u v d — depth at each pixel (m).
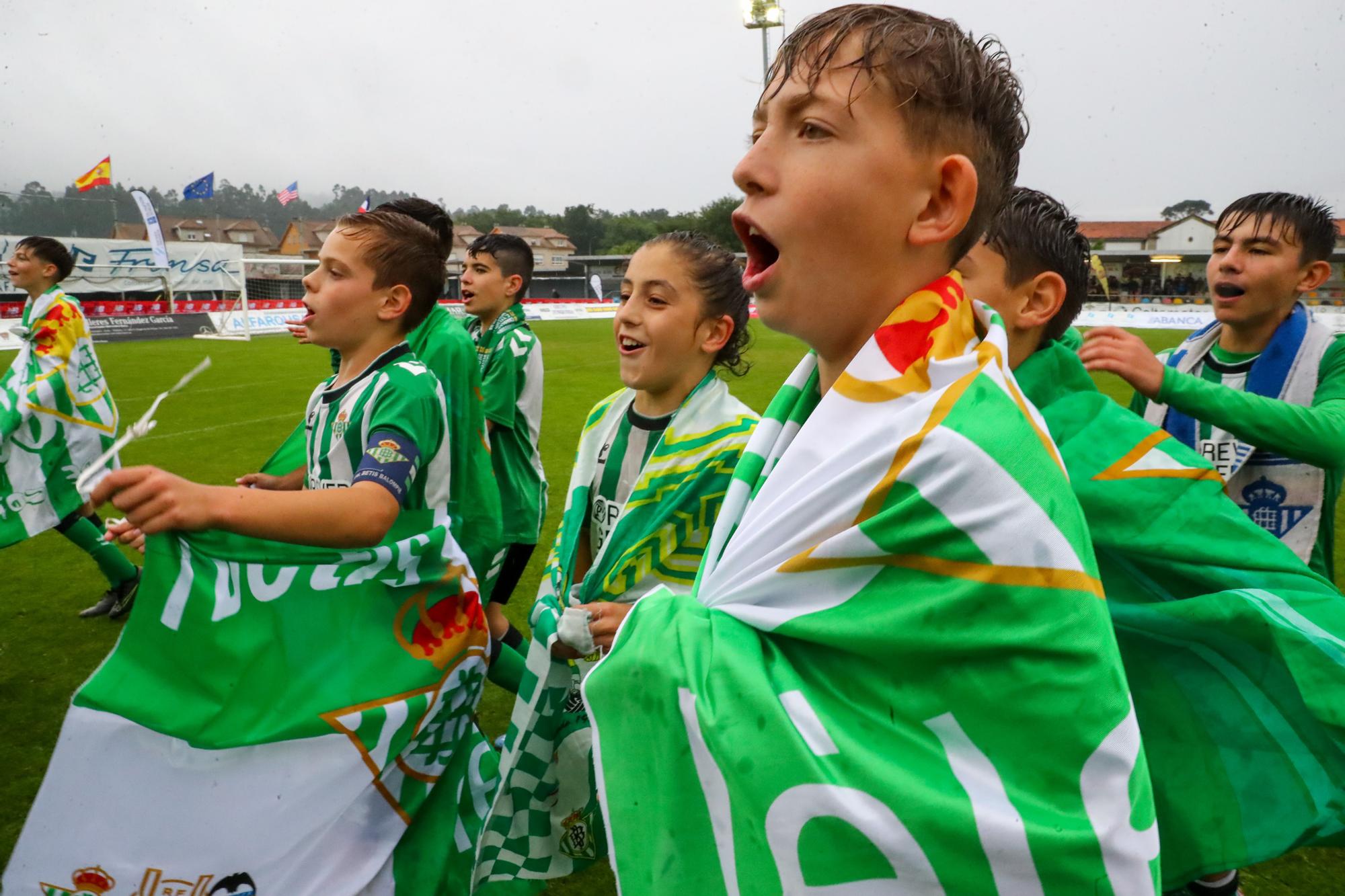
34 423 4.05
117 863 1.68
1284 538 2.38
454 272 39.38
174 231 59.59
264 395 11.17
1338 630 1.50
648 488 2.11
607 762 0.85
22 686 3.51
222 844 1.70
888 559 0.74
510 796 1.99
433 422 2.03
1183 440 2.47
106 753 1.69
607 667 0.87
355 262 2.08
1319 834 1.48
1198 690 1.56
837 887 0.71
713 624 0.82
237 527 1.55
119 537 1.81
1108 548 1.56
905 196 0.80
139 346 18.27
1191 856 1.56
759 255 0.87
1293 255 2.38
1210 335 2.66
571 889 2.52
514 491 4.03
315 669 1.75
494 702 3.55
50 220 26.64
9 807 2.70
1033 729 0.71
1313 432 1.91
